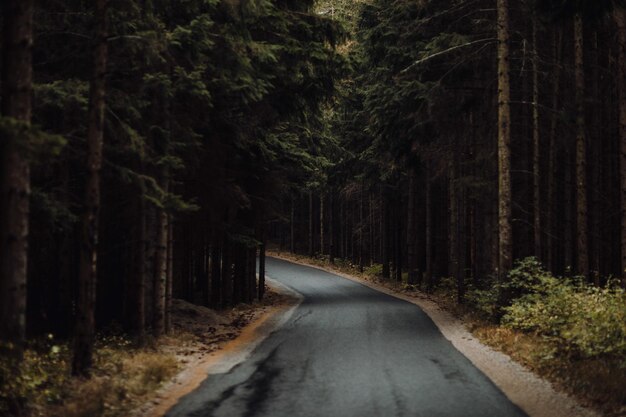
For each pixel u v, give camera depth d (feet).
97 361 38.29
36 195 38.63
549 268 74.79
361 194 147.84
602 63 79.05
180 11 49.44
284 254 208.64
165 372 37.19
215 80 51.13
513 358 43.32
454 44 71.36
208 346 51.01
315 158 94.07
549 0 35.83
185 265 85.71
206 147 63.46
